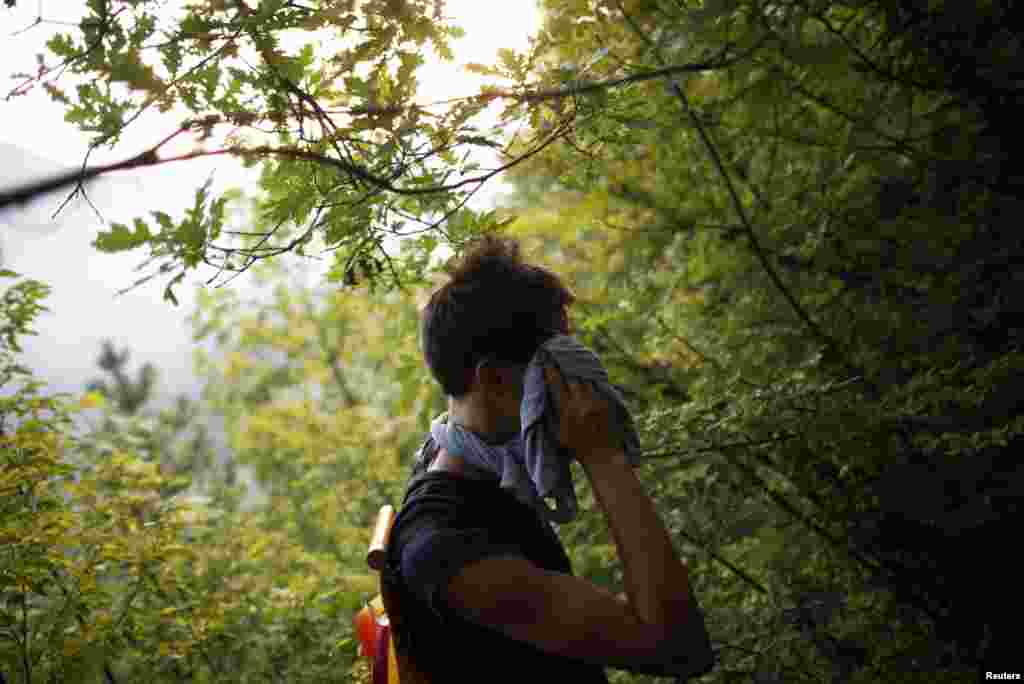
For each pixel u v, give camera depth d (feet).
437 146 4.76
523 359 3.78
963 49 8.38
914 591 8.67
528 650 3.62
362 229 4.80
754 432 7.29
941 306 9.12
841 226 9.96
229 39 4.18
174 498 9.20
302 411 21.34
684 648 3.16
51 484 7.94
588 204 10.85
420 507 3.64
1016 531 8.48
